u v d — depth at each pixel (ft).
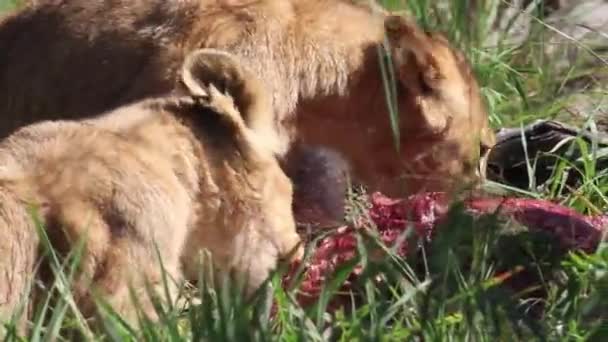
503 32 53.11
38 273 30.66
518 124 47.19
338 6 39.88
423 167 40.29
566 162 41.96
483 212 36.19
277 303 32.48
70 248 30.58
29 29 40.47
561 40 53.26
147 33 38.63
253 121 34.58
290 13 39.09
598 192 41.04
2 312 30.04
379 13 40.70
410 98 39.75
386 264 32.76
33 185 30.94
